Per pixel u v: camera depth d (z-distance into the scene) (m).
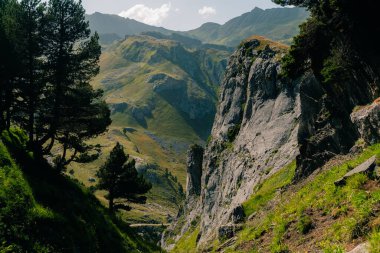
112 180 48.53
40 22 35.06
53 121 36.62
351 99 32.22
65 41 36.59
